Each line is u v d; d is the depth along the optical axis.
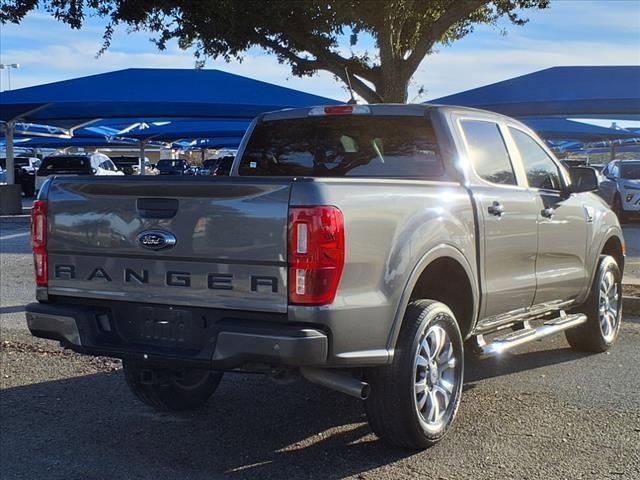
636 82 16.36
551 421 4.92
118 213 4.16
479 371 6.23
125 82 17.70
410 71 10.73
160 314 4.10
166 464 4.28
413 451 4.42
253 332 3.69
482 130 5.49
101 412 5.21
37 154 54.84
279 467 4.22
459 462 4.25
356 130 5.52
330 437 4.71
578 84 16.34
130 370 4.95
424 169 5.17
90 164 28.12
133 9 10.46
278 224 3.70
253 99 17.47
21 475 4.12
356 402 5.46
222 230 3.84
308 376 3.88
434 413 4.43
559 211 5.93
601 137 32.78
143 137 37.03
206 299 3.91
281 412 5.25
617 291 7.10
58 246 4.40
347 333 3.79
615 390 5.62
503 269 5.18
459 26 12.35
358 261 3.82
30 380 5.95
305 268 3.65
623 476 4.04
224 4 10.02
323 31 10.77
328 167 5.63
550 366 6.37
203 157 65.50
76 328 4.26
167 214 4.00
